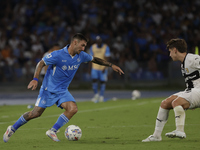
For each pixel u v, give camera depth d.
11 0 92.06
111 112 44.00
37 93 73.94
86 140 25.42
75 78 80.62
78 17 93.75
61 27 88.12
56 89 24.61
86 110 46.25
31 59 79.88
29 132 29.62
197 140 24.50
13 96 68.56
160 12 97.88
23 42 83.12
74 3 94.69
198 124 33.06
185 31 94.44
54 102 24.72
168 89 81.12
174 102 23.03
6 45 79.69
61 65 24.25
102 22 93.50
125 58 83.56
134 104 53.16
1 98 65.06
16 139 26.12
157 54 87.56
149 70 82.62
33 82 23.66
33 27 88.50
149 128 31.45
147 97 65.44
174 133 22.58
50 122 35.75
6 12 89.94
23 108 49.62
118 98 64.50
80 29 90.44
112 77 81.50
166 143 23.17
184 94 23.19
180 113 22.78
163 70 83.00
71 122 35.66
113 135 27.80
